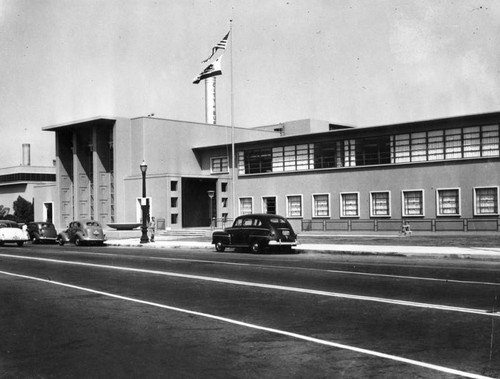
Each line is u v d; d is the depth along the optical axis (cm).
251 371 636
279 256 2295
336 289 1255
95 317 987
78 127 5609
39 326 916
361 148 4253
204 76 4472
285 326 880
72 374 637
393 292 1191
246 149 5078
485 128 3616
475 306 1004
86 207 5691
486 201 3581
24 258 2373
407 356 688
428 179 3834
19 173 8569
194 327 885
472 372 615
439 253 2072
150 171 5228
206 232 4500
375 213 4119
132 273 1681
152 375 626
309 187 4531
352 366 650
